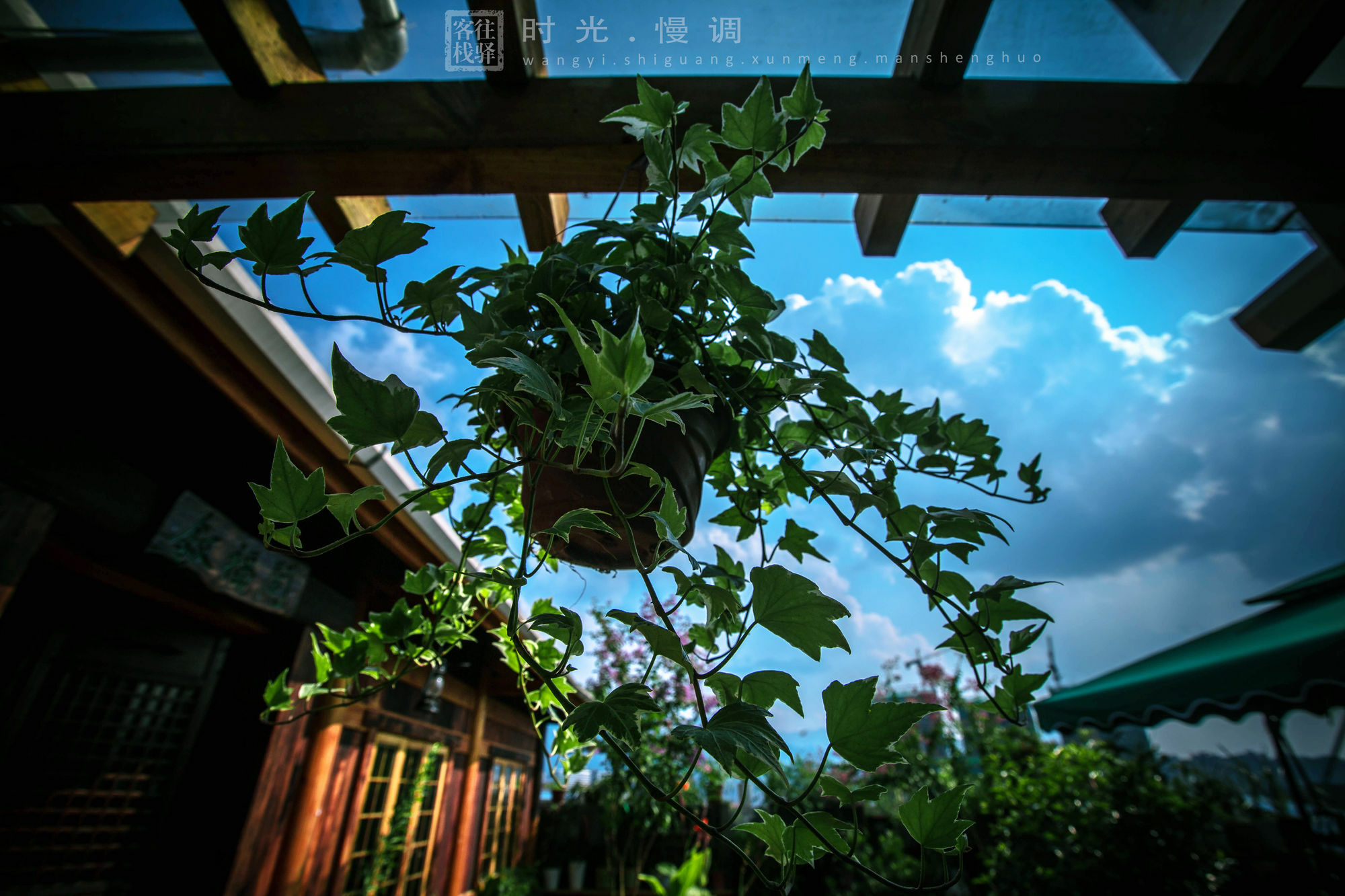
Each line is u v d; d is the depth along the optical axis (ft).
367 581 10.41
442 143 3.14
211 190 3.37
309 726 9.11
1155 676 11.79
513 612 1.53
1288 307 4.70
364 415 1.49
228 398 5.82
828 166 3.21
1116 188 3.36
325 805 10.09
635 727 1.35
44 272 4.90
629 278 2.13
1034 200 3.99
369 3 3.08
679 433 2.03
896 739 1.42
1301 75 3.21
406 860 13.32
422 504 2.53
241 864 7.41
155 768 7.54
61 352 5.63
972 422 2.59
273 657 8.55
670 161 2.25
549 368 1.86
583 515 1.51
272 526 1.43
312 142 3.17
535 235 3.73
